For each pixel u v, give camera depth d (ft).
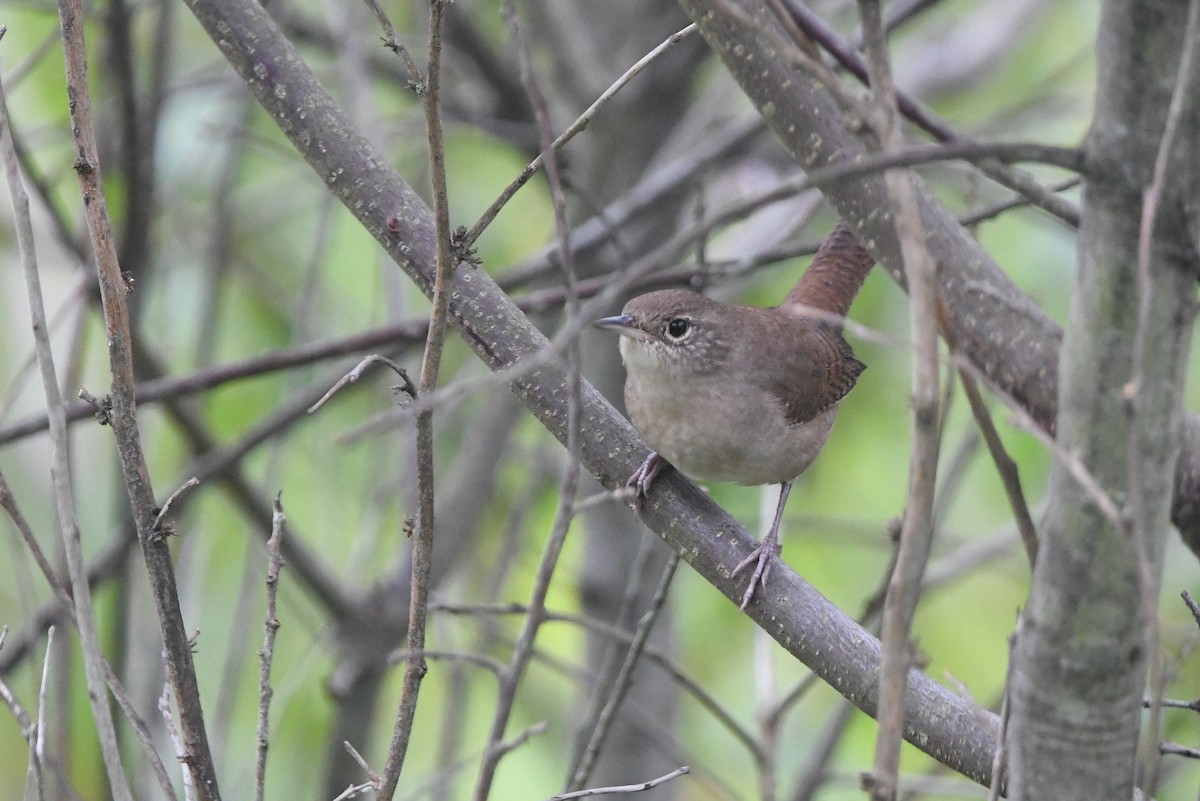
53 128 35.94
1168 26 12.63
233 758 37.70
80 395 17.43
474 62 40.42
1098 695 13.98
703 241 27.07
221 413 41.73
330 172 20.22
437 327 16.24
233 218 39.83
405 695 16.48
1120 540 13.47
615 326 25.79
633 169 40.57
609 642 35.78
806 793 30.09
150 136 31.58
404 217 20.13
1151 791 13.58
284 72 20.11
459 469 38.73
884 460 41.78
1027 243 39.47
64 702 21.66
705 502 20.92
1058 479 13.75
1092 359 13.34
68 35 16.84
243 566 40.50
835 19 42.27
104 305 17.17
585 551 37.86
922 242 12.72
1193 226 13.05
